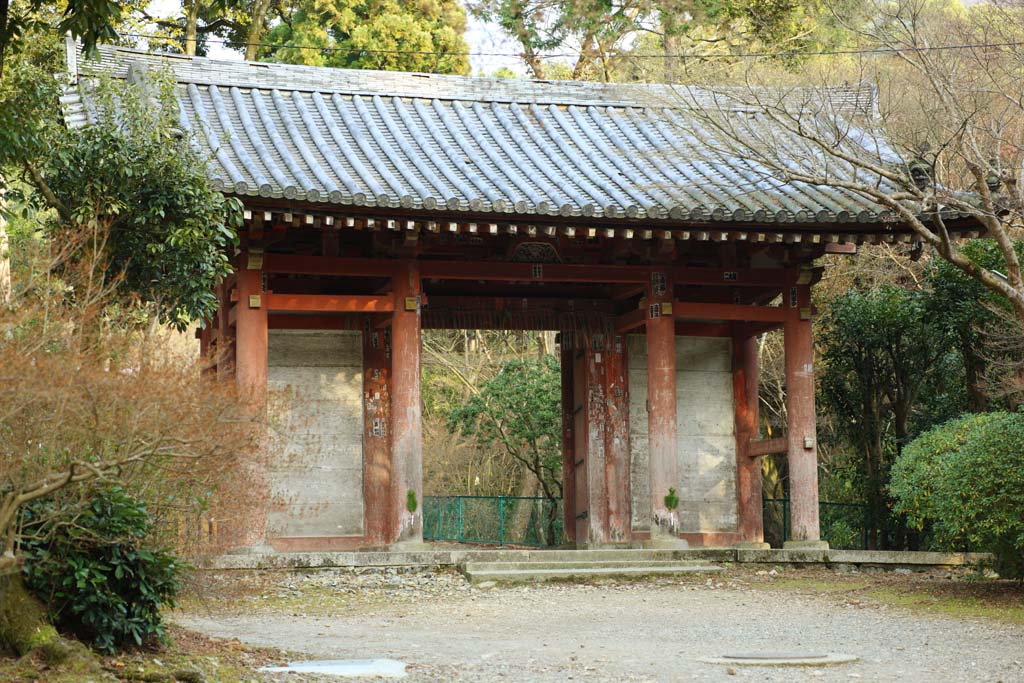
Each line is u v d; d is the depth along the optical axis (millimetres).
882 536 24797
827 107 21469
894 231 19344
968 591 16234
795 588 17250
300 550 19344
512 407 28500
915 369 25125
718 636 12719
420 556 17797
